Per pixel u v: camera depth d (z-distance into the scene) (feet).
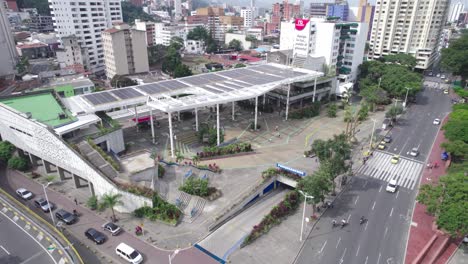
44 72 467.52
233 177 226.58
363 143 294.87
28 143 234.79
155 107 244.22
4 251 162.71
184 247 166.20
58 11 522.06
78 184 220.43
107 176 197.16
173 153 256.32
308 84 378.53
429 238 175.83
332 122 341.21
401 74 415.23
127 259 156.04
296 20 434.30
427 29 550.36
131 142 282.36
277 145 280.92
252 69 383.86
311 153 259.39
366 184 229.04
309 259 160.35
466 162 214.28
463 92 392.06
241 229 182.19
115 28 503.61
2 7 487.20
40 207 198.59
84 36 548.72
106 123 260.42
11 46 515.91
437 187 177.17
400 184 229.66
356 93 462.19
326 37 418.92
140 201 188.96
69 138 227.81
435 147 289.74
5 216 190.29
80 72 486.79
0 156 244.22
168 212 185.68
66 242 166.09
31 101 261.65
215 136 280.51
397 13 565.12
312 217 189.98
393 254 164.25
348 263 158.40
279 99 376.68
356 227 183.73
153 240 170.71
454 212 158.81
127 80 455.63
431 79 550.77
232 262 157.17
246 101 387.96
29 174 237.04
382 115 368.89
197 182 204.74
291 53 433.07
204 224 183.11
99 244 167.43
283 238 174.60
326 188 184.85
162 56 654.53
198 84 314.96
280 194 221.05
